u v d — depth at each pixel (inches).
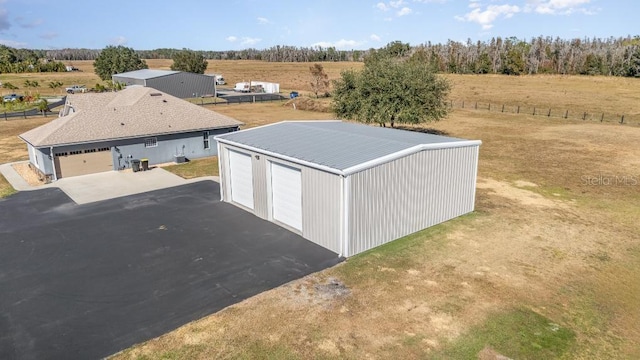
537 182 865.5
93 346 368.2
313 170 550.0
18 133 1441.9
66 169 920.3
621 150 1151.0
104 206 733.9
